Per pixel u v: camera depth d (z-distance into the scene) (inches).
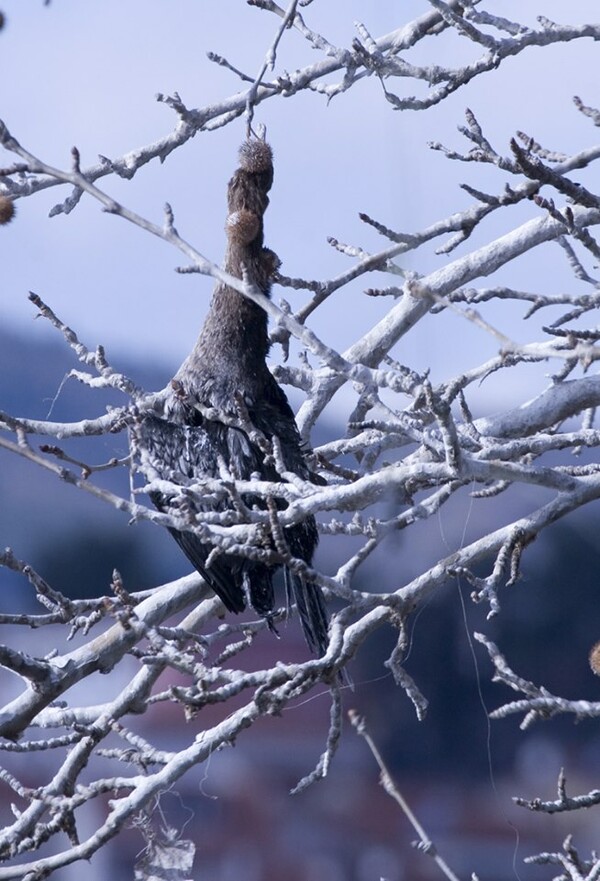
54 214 556.7
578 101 486.0
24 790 488.4
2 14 455.5
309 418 597.3
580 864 492.1
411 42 572.7
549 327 489.7
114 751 500.4
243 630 544.1
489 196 494.0
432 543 963.3
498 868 1123.3
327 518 896.9
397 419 450.3
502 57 524.1
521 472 452.4
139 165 565.9
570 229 450.9
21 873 454.3
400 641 491.2
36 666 508.7
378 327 604.7
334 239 545.6
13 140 409.4
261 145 555.5
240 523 490.6
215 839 1111.0
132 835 981.2
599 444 481.7
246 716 465.4
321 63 564.4
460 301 485.4
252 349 571.5
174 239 417.4
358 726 446.3
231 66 565.3
